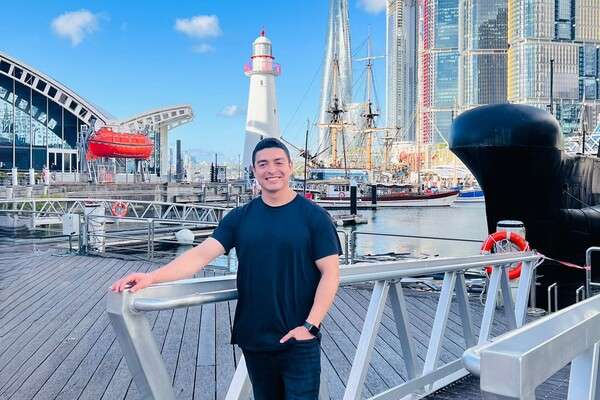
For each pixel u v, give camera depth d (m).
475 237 45.72
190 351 5.95
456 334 6.73
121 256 13.34
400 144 134.25
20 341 6.29
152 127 73.00
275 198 2.37
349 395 3.05
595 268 11.84
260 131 60.59
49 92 60.50
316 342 2.36
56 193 38.50
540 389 4.39
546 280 10.87
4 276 10.61
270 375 2.45
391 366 5.48
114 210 29.36
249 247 2.32
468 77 171.88
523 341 1.32
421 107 169.88
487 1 168.88
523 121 9.95
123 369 5.32
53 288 9.45
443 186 105.25
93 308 7.93
